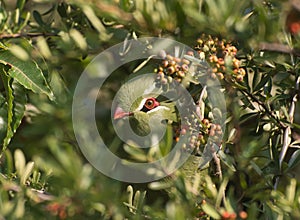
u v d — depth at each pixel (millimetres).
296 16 2154
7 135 2234
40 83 2213
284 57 2217
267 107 2238
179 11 2137
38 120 2324
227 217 2080
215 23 2119
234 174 2230
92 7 2152
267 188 2191
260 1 2131
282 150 2223
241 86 2195
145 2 2137
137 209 2125
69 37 2258
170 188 2191
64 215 2113
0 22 2238
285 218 2113
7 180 2145
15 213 2102
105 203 2100
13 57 2211
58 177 2090
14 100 2252
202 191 2213
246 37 2141
